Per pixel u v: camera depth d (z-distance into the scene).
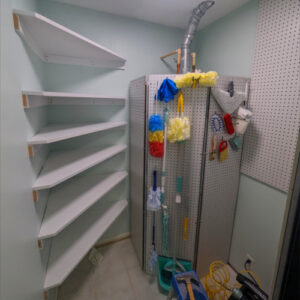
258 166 1.54
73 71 1.73
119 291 1.67
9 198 0.68
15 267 0.71
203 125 1.43
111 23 1.77
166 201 1.62
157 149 1.46
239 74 1.66
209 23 1.96
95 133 1.95
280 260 0.78
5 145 0.66
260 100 1.47
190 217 1.61
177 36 2.09
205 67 2.09
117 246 2.21
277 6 1.29
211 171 1.55
